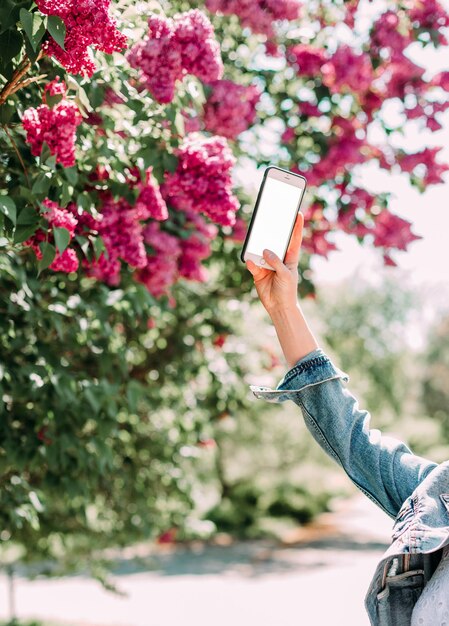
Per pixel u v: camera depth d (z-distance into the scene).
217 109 4.38
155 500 7.19
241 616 12.55
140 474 6.91
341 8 5.61
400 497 2.10
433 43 5.46
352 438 2.15
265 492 24.89
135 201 3.62
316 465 27.41
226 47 5.45
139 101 3.55
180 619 12.48
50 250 2.97
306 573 17.03
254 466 22.03
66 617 12.72
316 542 22.45
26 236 2.98
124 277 4.75
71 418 4.42
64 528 6.84
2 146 3.31
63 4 2.57
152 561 10.19
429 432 36.22
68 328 4.48
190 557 20.16
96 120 3.52
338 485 31.45
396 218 5.98
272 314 2.26
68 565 7.98
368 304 36.34
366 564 18.02
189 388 7.00
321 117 5.71
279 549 21.33
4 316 4.08
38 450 4.29
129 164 3.54
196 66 3.47
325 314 34.88
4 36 2.70
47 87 3.02
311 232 6.08
